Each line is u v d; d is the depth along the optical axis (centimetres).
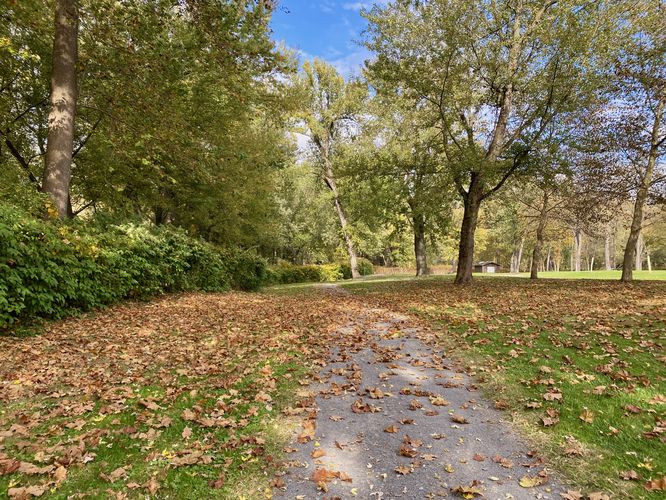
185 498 264
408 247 5141
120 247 968
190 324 812
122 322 779
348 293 1714
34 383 448
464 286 1605
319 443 343
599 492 263
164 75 1177
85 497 259
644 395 409
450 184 1585
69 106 976
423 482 286
